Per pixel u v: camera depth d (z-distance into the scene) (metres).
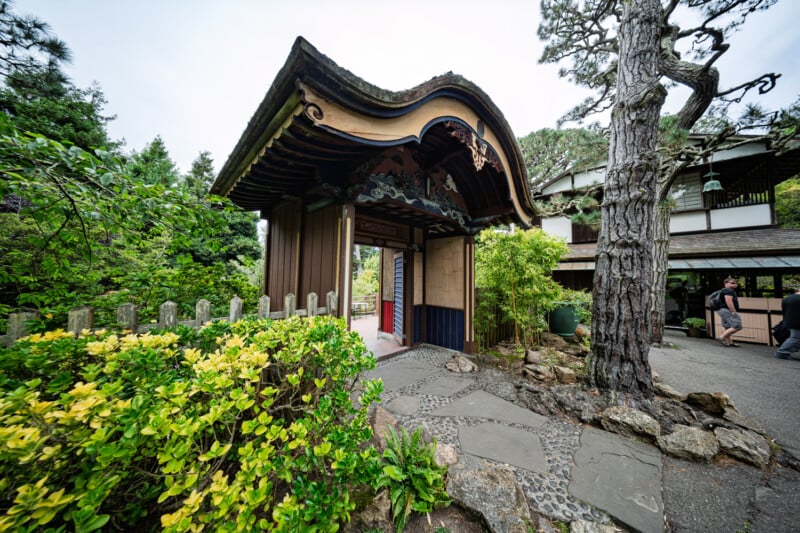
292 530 1.09
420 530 1.49
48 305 2.62
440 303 5.34
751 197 7.86
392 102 2.22
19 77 5.62
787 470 2.01
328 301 2.87
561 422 2.70
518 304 4.97
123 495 1.21
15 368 1.20
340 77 1.87
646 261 3.12
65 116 5.80
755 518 1.61
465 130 3.08
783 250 6.28
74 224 1.94
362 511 1.49
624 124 3.27
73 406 0.87
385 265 6.30
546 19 6.36
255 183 3.18
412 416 2.77
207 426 1.22
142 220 2.24
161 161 9.73
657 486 1.86
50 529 0.83
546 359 4.39
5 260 2.87
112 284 3.87
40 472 0.88
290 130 2.11
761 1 4.48
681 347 5.98
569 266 8.83
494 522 1.47
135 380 1.23
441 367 4.28
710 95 5.45
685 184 8.77
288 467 1.28
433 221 4.77
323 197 3.42
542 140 10.12
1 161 1.40
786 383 3.81
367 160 2.66
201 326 1.91
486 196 4.62
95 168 1.63
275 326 1.87
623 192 3.20
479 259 5.67
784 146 5.20
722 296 6.35
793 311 5.05
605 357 3.16
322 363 1.75
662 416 2.61
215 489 1.01
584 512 1.66
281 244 4.23
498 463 2.08
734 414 2.59
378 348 5.18
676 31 5.27
